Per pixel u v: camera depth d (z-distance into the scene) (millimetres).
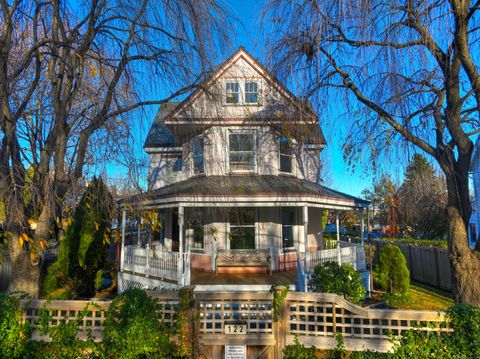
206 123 8828
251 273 10898
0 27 6445
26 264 6027
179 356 4535
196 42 6367
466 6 5539
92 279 11234
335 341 4480
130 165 6266
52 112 6543
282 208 12242
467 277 5750
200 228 12086
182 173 13992
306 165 14234
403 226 24141
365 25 5590
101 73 6250
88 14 6219
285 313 4707
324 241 15984
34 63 7102
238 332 4715
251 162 12578
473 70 5684
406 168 6957
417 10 5492
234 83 12461
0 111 5332
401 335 4316
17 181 5391
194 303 4762
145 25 6227
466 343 3939
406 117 6211
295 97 7418
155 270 9820
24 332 4480
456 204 6094
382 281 11039
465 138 6020
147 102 6645
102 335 4527
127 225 11438
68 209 6145
